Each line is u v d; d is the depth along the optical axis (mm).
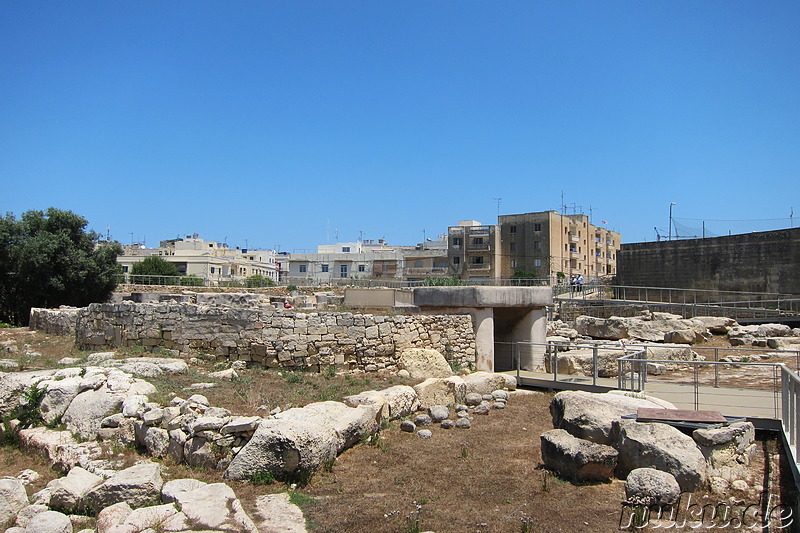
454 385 14727
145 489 8023
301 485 8828
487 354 20391
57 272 39781
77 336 21188
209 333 17453
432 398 14070
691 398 13555
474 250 78875
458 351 19703
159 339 18172
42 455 10289
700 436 9211
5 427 11250
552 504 8258
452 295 20609
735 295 44344
